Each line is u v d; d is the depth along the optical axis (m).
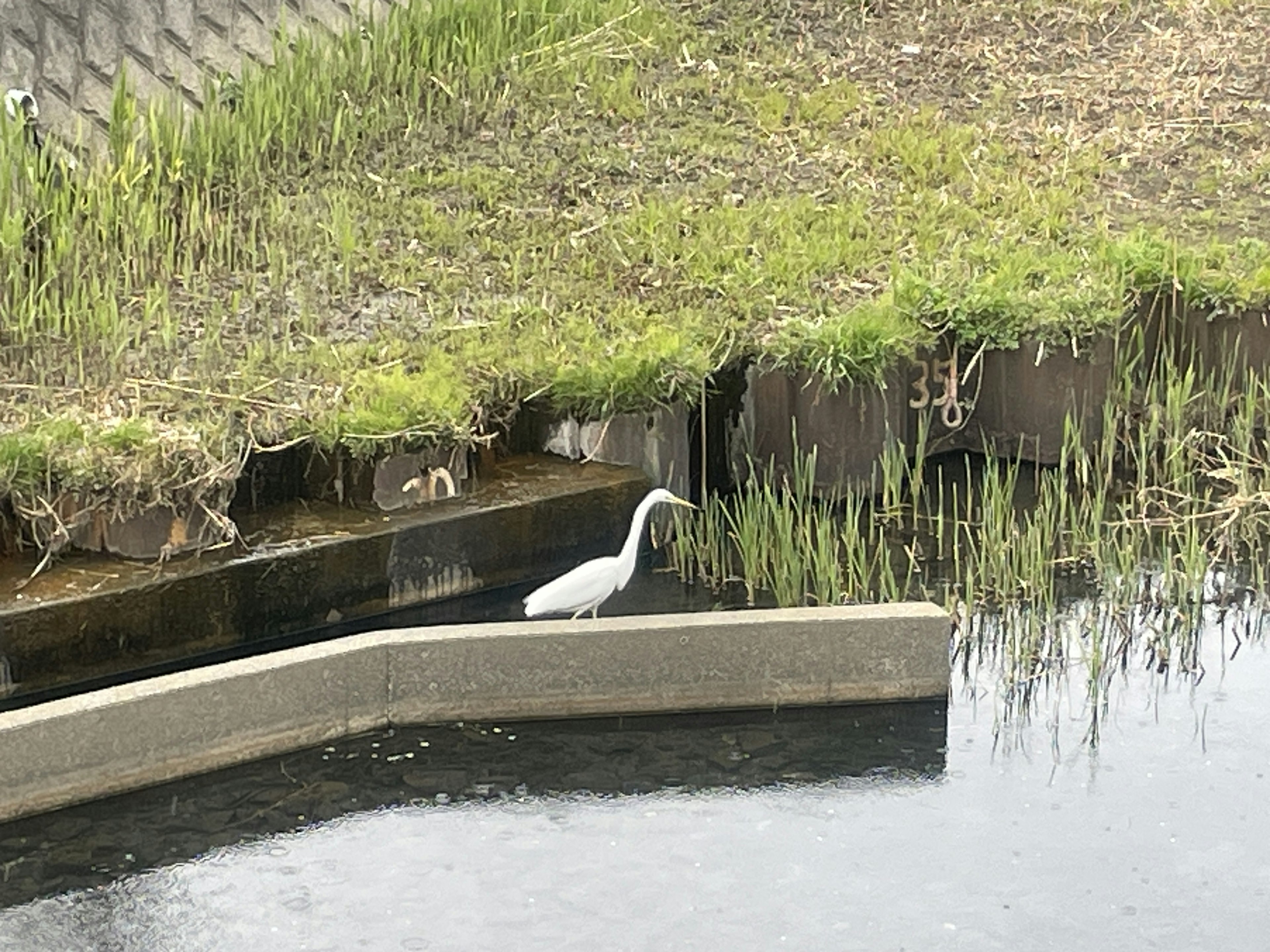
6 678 9.20
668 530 11.54
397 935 7.36
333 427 10.61
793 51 17.89
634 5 18.03
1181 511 11.90
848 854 7.99
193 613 9.73
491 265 13.62
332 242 13.67
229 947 7.28
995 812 8.37
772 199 14.98
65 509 9.83
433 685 8.98
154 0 14.95
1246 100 17.16
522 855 7.98
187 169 14.38
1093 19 18.70
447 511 10.65
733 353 12.18
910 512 12.11
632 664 9.05
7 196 12.76
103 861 7.90
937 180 15.55
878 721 9.16
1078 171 15.82
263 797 8.41
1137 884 7.77
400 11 16.75
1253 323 13.45
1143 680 9.73
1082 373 12.88
